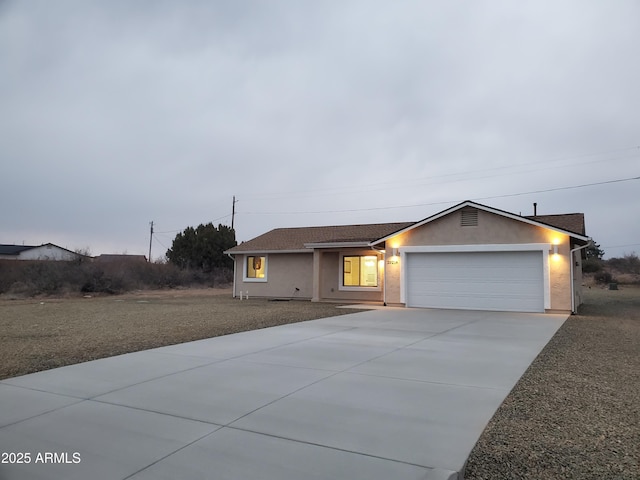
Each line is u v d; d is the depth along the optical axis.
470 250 17.58
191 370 6.84
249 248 25.47
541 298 16.56
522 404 5.38
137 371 6.76
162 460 3.68
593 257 60.94
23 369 6.88
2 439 4.14
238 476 3.40
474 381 6.38
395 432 4.34
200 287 37.25
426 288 18.42
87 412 4.88
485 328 11.99
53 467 3.56
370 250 22.23
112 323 12.62
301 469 3.52
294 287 24.39
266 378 6.39
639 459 3.87
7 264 27.05
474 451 4.00
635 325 13.11
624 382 6.54
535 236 16.62
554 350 8.99
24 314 15.17
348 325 12.44
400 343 9.46
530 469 3.67
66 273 27.39
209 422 4.57
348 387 5.95
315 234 25.86
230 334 10.62
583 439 4.31
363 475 3.42
